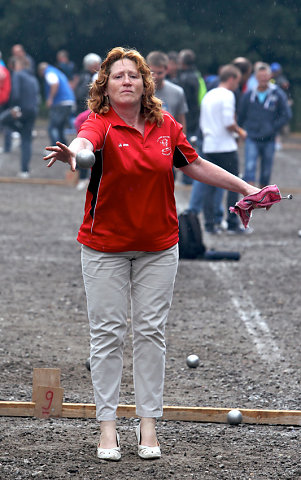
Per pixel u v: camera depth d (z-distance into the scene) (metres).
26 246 29.83
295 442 13.10
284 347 18.55
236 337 19.25
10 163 56.44
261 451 12.67
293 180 51.34
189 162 12.35
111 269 12.04
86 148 11.05
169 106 27.83
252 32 96.06
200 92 42.69
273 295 23.38
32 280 24.64
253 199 12.18
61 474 11.59
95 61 40.06
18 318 20.41
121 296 12.17
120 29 95.06
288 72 97.38
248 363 17.36
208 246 30.28
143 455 12.22
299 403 14.97
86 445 12.74
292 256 28.91
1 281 24.36
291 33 96.62
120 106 11.73
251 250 29.91
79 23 94.62
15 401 14.55
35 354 17.50
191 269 26.56
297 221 36.91
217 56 96.19
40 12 94.50
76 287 23.95
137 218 11.81
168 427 13.70
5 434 13.09
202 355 17.86
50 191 44.56
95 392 12.34
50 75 47.53
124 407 14.11
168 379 16.20
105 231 11.93
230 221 33.00
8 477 11.41
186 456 12.41
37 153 63.19
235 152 31.06
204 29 96.31
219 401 14.99
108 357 12.23
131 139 11.67
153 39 95.06
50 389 13.96
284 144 80.31
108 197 11.78
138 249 12.03
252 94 36.72
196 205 32.25
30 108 47.41
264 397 15.27
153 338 12.30
